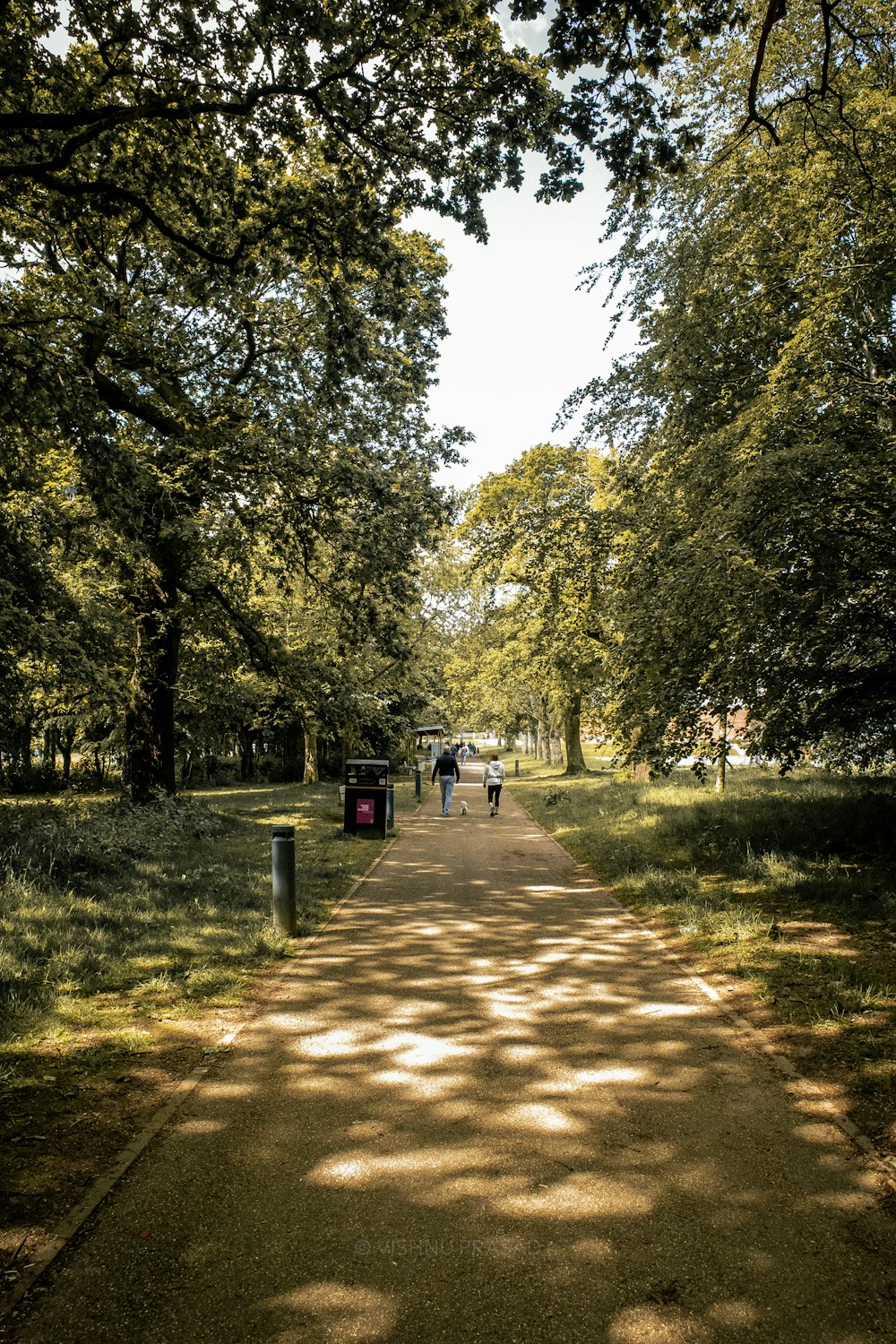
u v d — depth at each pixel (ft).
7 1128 12.86
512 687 132.26
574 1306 8.73
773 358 34.55
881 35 28.71
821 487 25.86
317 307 32.83
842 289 28.04
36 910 26.23
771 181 32.04
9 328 27.58
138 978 20.70
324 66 23.22
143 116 23.88
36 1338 8.38
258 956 22.67
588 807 64.85
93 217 31.37
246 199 27.63
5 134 24.18
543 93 23.50
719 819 44.29
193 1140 12.49
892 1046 15.37
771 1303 8.77
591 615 44.16
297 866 38.29
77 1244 9.93
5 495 38.70
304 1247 9.81
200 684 72.59
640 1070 14.93
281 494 48.19
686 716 31.55
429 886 34.09
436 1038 16.66
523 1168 11.55
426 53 23.75
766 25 20.56
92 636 47.85
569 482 73.72
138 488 33.73
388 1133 12.65
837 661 30.94
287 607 77.05
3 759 105.50
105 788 112.27
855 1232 10.00
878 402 29.63
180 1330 8.46
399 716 93.25
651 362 35.65
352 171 26.94
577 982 20.27
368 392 48.57
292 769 146.61
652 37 19.90
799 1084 14.16
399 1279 9.20
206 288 33.55
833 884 27.76
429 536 51.34
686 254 33.99
